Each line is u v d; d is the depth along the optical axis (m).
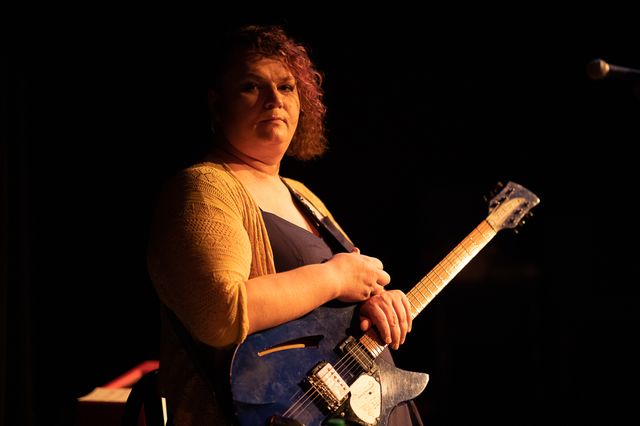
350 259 1.46
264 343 1.32
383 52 4.45
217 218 1.32
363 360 1.43
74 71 3.71
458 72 4.56
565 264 4.79
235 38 1.60
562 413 4.72
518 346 4.79
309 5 4.20
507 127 4.65
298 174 4.43
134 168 3.85
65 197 3.79
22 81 3.45
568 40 4.52
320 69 4.31
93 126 3.80
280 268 1.45
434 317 4.73
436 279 1.74
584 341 4.79
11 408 3.29
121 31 3.73
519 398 4.74
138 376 2.76
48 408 3.68
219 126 1.60
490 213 1.91
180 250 1.28
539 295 4.81
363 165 4.48
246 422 1.25
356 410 1.37
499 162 4.64
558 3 4.41
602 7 4.39
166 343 1.46
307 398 1.32
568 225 4.79
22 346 3.33
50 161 3.75
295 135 1.85
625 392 4.74
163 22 3.78
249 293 1.28
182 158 3.84
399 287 4.49
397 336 1.47
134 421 1.52
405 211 4.49
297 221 1.60
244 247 1.33
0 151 3.32
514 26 4.50
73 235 3.80
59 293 3.77
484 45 4.54
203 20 3.81
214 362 1.31
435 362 4.68
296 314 1.33
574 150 4.72
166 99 3.83
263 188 1.58
